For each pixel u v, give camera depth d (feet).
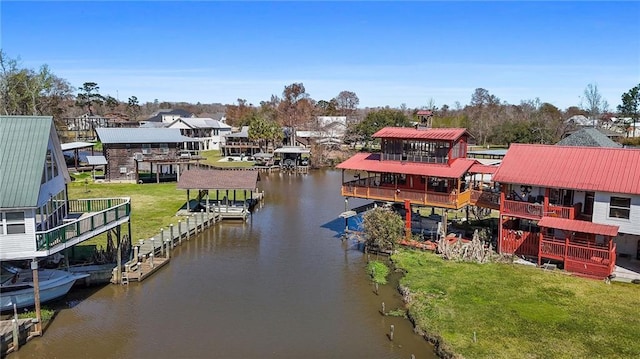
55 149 85.35
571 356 60.59
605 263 85.61
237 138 316.40
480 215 133.49
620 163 92.43
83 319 75.82
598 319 70.23
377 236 108.06
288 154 275.18
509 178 97.04
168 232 121.49
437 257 101.14
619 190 86.07
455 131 116.88
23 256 68.54
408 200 110.83
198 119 377.91
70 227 75.31
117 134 210.59
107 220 85.71
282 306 81.71
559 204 99.55
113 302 82.64
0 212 67.26
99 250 99.76
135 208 151.53
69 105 429.79
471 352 61.98
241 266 102.58
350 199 181.47
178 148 216.54
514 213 97.96
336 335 71.15
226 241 122.31
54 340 68.95
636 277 84.89
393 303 82.23
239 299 84.69
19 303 74.18
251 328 73.61
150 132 217.15
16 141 72.90
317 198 183.93
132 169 209.77
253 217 150.41
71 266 91.09
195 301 83.66
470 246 99.30
